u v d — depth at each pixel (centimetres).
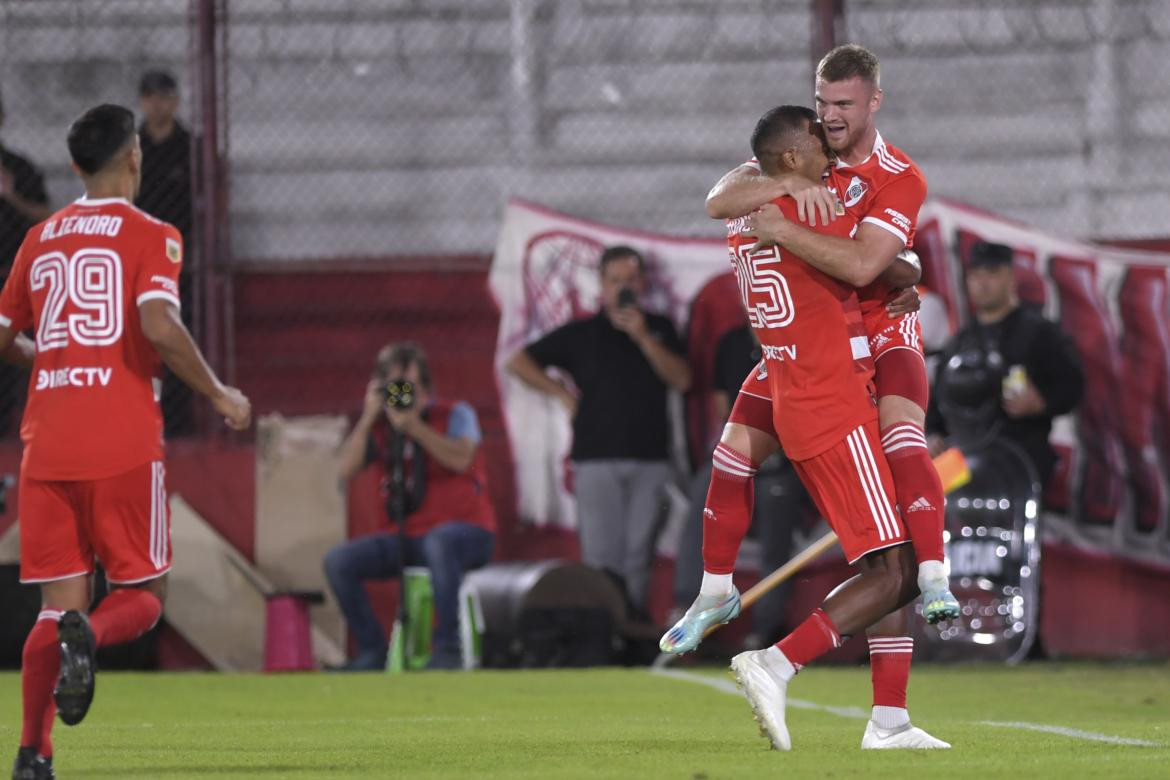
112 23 3897
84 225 1388
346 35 3903
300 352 3597
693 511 3266
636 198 3866
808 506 3403
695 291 3556
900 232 1464
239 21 3875
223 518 3400
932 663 3139
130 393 1374
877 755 1403
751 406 1540
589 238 3594
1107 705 2248
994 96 3903
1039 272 3544
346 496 3406
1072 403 3161
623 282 3341
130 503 1363
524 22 3950
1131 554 3469
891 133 3881
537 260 3594
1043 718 2028
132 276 1375
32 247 1406
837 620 1452
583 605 3103
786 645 1456
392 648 3119
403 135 3872
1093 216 3819
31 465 1363
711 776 1229
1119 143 3862
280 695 2478
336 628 3369
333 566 3128
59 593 1366
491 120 3903
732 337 3322
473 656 3102
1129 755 1398
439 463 3186
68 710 1232
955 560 3102
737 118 3953
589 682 2680
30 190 3522
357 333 3612
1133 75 3897
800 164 1480
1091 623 3453
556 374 3562
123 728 1895
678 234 3691
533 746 1568
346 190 3825
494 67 3938
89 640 1238
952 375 3131
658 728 1816
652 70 3969
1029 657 3219
